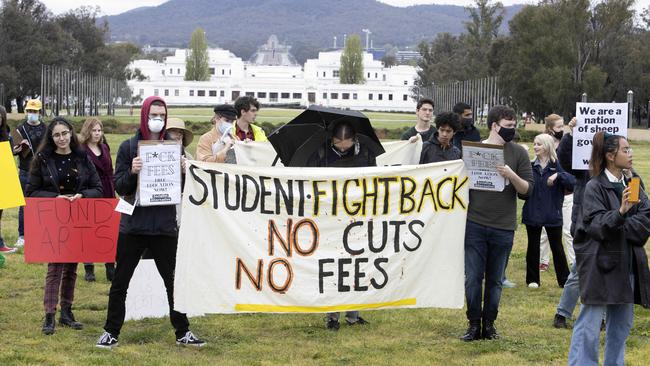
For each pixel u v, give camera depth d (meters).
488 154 8.45
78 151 9.42
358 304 8.44
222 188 8.20
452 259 8.57
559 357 8.32
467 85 80.62
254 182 8.26
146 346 8.57
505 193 8.69
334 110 9.27
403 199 8.50
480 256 8.74
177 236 8.45
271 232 8.29
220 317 9.96
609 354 7.43
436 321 9.81
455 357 8.33
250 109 11.55
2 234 15.66
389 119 93.25
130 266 8.40
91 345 8.52
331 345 8.75
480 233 8.69
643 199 7.31
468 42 105.06
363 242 8.45
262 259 8.26
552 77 65.00
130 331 9.20
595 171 7.36
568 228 12.34
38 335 8.93
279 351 8.48
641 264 7.17
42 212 9.01
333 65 192.62
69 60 96.81
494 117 8.77
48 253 9.02
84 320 9.70
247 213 8.24
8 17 85.00
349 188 8.42
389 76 179.00
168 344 8.67
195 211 8.14
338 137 9.15
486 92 74.31
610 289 7.10
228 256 8.20
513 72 68.25
